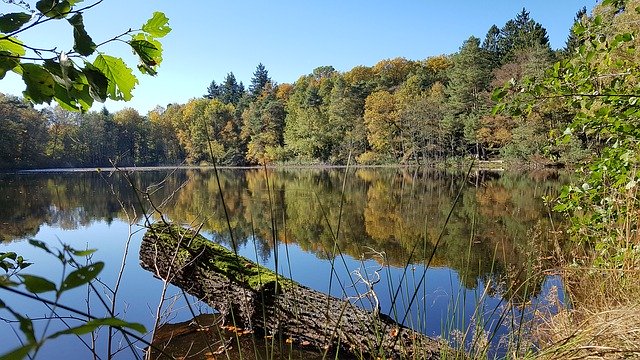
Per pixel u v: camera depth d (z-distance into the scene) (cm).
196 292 374
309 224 966
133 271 545
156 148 4831
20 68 78
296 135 4547
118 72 90
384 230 834
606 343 146
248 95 6581
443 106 3312
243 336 332
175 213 1112
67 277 38
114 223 996
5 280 35
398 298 411
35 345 33
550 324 240
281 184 2156
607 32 266
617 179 271
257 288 323
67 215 1142
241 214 1126
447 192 1436
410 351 228
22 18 70
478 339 175
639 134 253
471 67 3484
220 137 4569
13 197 1650
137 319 376
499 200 1153
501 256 563
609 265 256
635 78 262
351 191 1709
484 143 2778
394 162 3566
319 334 295
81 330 35
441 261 566
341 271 550
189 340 330
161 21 87
